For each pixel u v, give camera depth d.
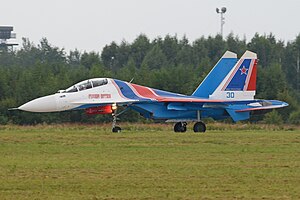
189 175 72.12
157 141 111.94
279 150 97.88
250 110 157.00
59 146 101.88
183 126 155.00
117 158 86.69
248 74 158.50
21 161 82.81
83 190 64.19
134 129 159.50
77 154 91.12
